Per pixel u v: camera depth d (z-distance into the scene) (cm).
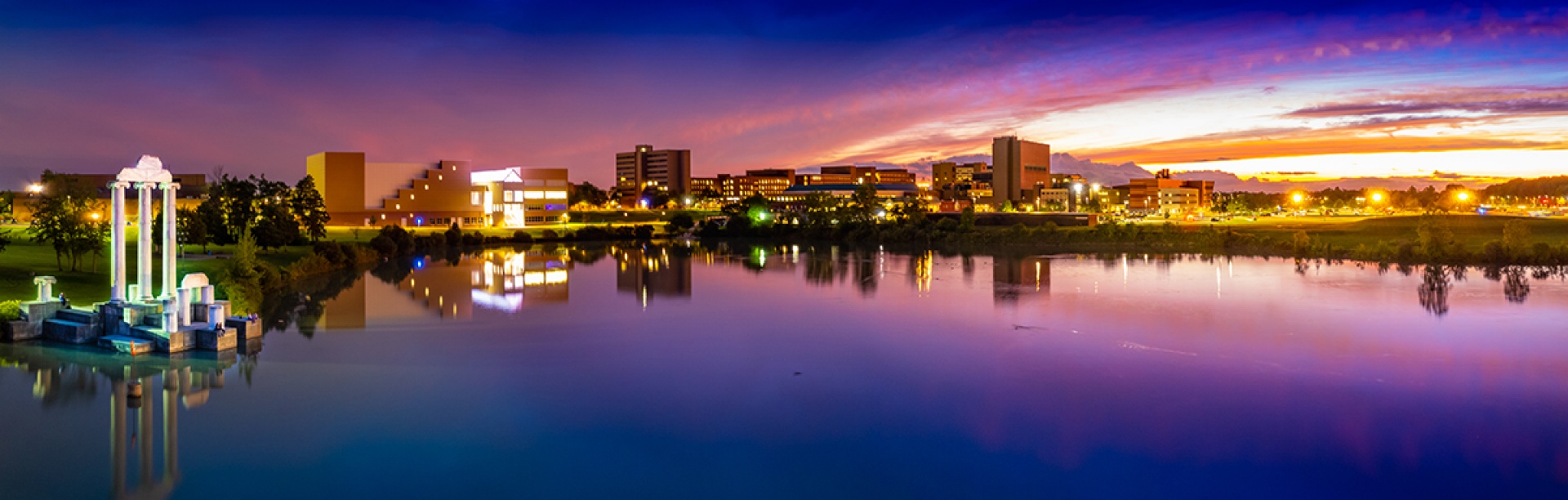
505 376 4828
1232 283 9694
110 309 5281
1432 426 3853
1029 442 3656
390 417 3938
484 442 3597
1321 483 3206
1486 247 11619
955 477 3253
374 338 6022
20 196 18162
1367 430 3819
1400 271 10688
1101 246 15700
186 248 12350
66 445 3431
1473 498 3069
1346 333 6269
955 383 4694
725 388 4584
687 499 3022
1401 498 3070
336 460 3338
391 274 11344
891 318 7162
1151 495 3092
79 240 7950
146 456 3331
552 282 10406
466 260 14000
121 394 4203
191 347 5266
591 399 4331
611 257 14700
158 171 5488
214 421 3803
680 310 7775
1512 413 4053
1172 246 15112
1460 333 6191
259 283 8588
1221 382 4684
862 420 3975
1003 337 6131
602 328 6625
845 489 3133
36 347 5128
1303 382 4697
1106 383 4678
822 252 15575
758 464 3375
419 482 3131
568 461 3384
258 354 5269
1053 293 8856
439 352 5522
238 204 12775
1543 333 6175
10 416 3800
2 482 3041
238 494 2978
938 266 12475
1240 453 3519
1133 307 7725
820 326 6731
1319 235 16725
